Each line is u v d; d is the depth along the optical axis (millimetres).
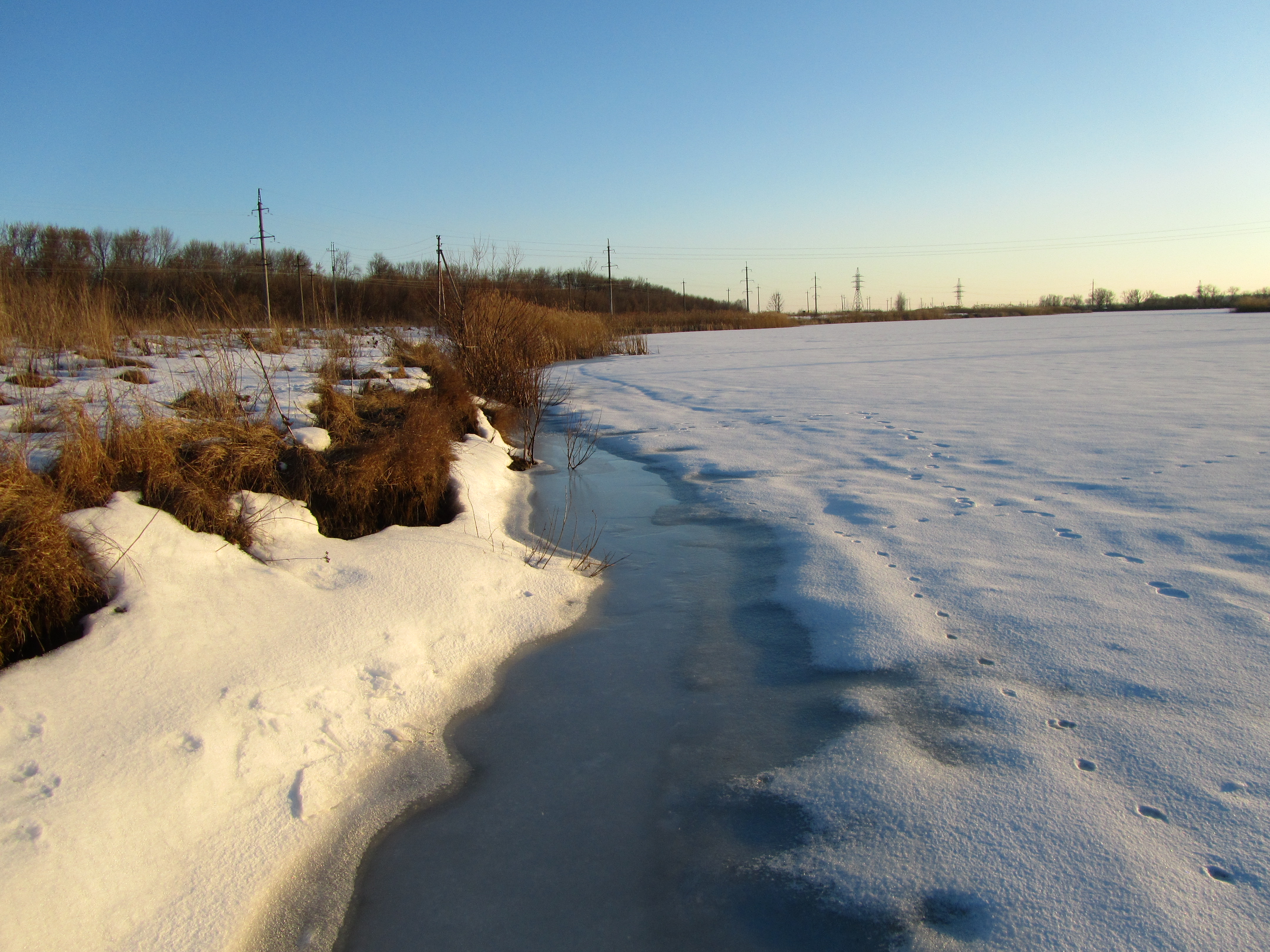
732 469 7305
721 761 2891
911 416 9492
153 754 2525
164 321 9609
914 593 4137
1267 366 13281
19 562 3014
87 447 3854
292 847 2449
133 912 2094
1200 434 7418
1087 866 2182
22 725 2531
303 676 3121
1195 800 2416
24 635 2977
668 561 4980
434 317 14039
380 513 5191
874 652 3559
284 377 7812
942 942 2000
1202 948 1878
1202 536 4621
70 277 8953
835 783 2688
